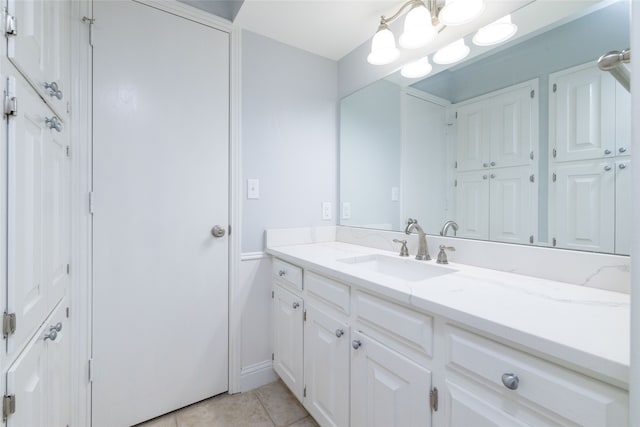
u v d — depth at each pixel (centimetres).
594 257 93
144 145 142
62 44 112
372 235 177
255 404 159
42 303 89
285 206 186
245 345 172
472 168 131
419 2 127
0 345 64
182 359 153
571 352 55
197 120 156
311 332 137
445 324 79
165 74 147
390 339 96
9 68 68
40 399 85
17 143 70
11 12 68
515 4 116
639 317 42
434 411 81
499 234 121
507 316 69
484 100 126
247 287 173
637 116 42
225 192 165
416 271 135
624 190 90
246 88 171
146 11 142
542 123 108
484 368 70
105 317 133
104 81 131
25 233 75
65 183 117
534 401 61
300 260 142
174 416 149
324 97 201
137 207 140
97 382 131
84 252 127
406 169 162
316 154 198
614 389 52
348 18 160
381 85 175
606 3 95
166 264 148
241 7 152
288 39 180
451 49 139
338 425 118
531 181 111
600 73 95
